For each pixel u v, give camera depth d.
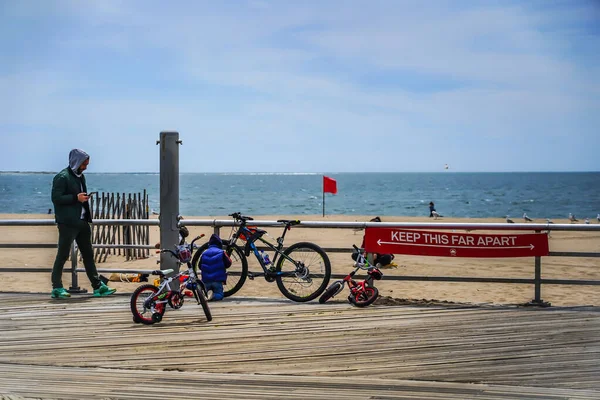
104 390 5.16
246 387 5.22
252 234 8.80
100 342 6.60
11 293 9.24
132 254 16.50
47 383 5.34
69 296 8.89
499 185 158.38
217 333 6.91
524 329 7.03
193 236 22.80
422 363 5.83
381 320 7.47
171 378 5.46
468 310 8.02
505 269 15.61
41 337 6.80
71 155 8.79
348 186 152.00
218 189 134.50
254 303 8.47
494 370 5.63
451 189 127.81
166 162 8.80
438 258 17.52
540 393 5.04
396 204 72.19
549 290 12.68
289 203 75.69
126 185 167.00
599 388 5.16
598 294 12.18
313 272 8.77
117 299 8.80
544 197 90.44
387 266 15.34
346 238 23.34
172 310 8.08
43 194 104.25
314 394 5.04
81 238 8.91
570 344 6.43
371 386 5.23
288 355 6.10
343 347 6.35
